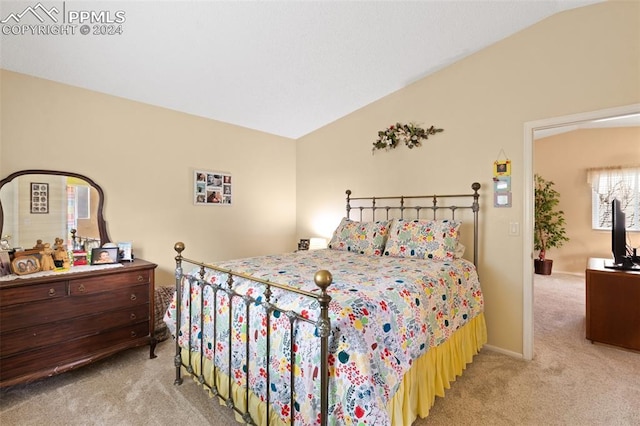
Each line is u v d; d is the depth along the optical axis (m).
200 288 1.82
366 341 1.17
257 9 1.84
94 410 1.70
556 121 2.23
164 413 1.67
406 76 2.89
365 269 2.00
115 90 2.62
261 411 1.41
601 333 2.55
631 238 4.86
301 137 4.20
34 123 2.29
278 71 2.58
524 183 2.37
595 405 1.74
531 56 2.33
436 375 1.76
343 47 2.35
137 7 1.71
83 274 2.02
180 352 1.95
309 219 4.09
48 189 2.35
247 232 3.73
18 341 1.79
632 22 1.97
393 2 1.93
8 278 1.82
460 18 2.16
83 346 2.03
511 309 2.44
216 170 3.43
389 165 3.23
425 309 1.66
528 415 1.66
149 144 2.91
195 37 2.02
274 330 1.37
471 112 2.64
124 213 2.75
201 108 3.12
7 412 1.68
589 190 5.25
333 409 1.12
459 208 2.70
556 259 5.57
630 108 1.97
